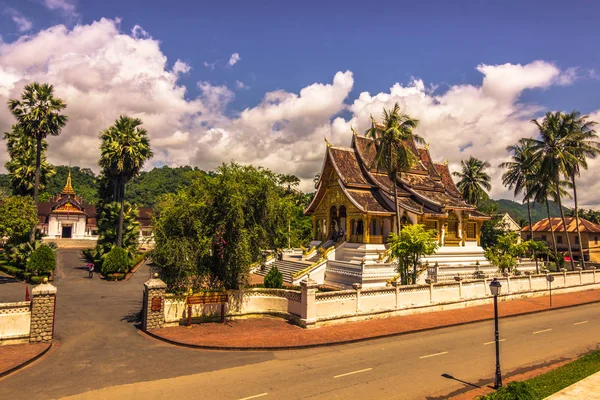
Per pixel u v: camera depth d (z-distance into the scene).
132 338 16.56
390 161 31.45
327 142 38.72
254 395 11.20
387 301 21.64
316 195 40.38
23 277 30.81
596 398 10.78
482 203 68.44
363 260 29.80
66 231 67.94
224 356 14.59
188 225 18.69
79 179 130.00
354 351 15.62
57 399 10.71
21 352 14.13
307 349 15.74
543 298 29.80
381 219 36.88
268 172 20.39
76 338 16.38
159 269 19.31
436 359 14.85
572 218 69.94
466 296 25.58
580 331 20.11
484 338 18.16
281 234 20.34
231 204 18.28
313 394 11.37
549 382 12.21
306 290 18.64
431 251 25.12
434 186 40.22
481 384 12.45
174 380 12.20
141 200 113.62
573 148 40.19
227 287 19.91
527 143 50.44
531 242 35.28
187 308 18.62
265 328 18.36
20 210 30.88
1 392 11.10
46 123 34.06
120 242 36.66
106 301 23.81
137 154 36.75
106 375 12.51
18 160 44.25
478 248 41.06
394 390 11.80
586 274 35.66
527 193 48.81
